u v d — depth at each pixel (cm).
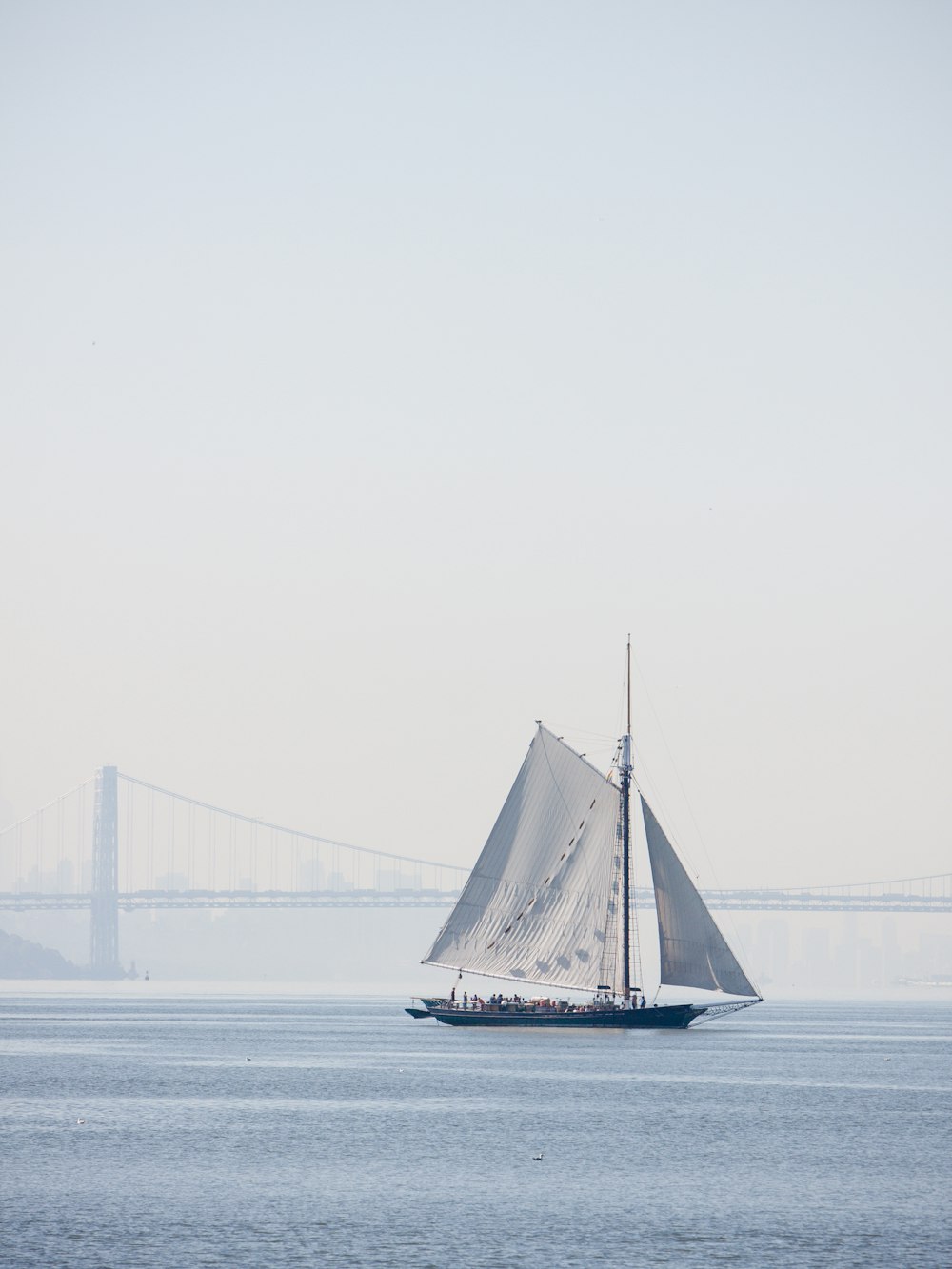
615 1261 19750
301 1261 19638
